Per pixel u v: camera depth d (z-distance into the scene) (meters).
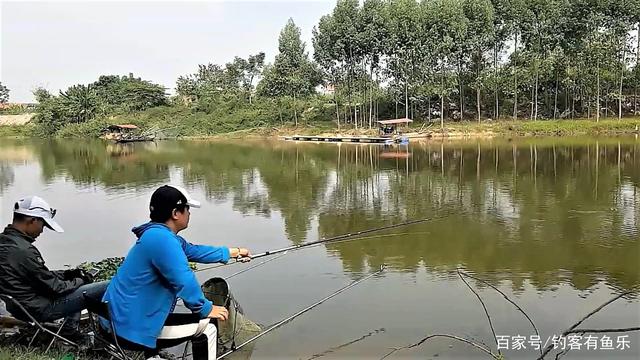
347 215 15.31
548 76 54.44
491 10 53.62
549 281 9.06
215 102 76.81
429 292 8.57
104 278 7.49
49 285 4.79
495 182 21.03
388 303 8.12
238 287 8.89
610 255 10.50
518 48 55.22
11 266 4.71
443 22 54.28
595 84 54.16
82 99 76.31
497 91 56.22
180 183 22.80
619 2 50.25
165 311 3.94
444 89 55.31
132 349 3.94
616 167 24.31
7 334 5.11
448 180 22.12
